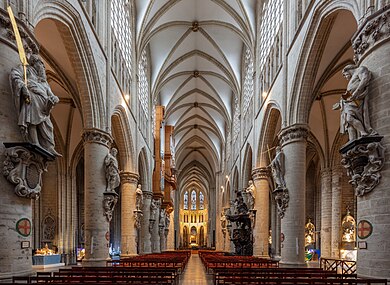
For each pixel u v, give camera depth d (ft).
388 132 31.48
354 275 35.73
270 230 128.47
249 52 109.50
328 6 48.73
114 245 125.80
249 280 31.14
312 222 117.50
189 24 112.47
